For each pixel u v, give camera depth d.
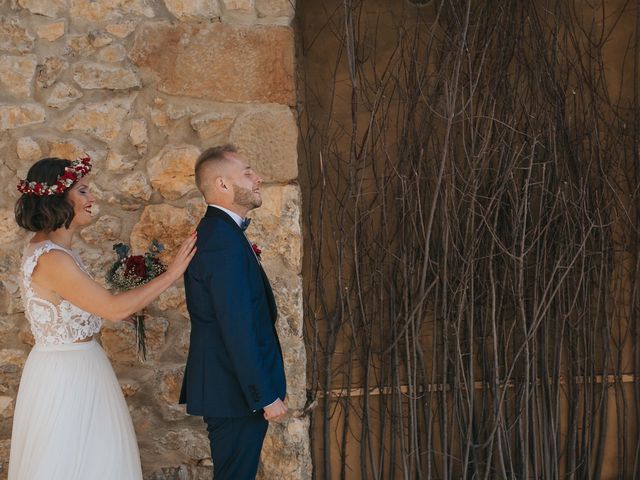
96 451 2.46
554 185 3.32
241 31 3.00
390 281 3.35
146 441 3.09
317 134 3.33
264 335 2.52
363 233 3.35
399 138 3.34
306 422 3.06
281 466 3.04
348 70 3.32
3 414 3.06
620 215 3.40
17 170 3.04
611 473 3.49
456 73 2.97
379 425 3.39
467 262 3.19
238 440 2.55
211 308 2.51
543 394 3.34
